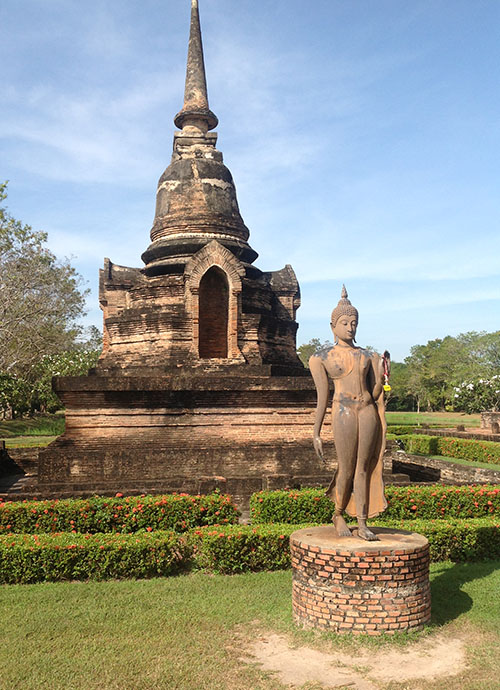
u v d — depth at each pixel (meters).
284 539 9.24
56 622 7.07
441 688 5.49
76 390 14.89
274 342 19.12
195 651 6.29
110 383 14.98
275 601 7.79
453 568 9.37
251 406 15.70
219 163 20.09
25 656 6.15
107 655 6.17
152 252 19.22
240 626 6.99
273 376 16.39
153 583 8.55
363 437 7.21
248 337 17.72
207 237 19.09
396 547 6.66
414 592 6.68
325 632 6.60
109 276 19.75
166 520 10.79
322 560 6.73
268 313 19.25
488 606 7.49
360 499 7.23
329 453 15.44
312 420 15.94
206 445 15.34
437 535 9.80
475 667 5.89
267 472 15.11
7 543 8.88
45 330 42.78
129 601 7.80
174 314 17.41
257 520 11.20
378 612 6.54
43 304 38.91
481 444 24.31
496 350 69.25
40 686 5.53
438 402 95.75
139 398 15.24
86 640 6.57
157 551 8.92
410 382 93.62
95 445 15.00
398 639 6.44
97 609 7.50
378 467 7.39
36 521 10.41
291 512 11.18
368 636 6.48
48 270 39.59
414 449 30.27
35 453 20.70
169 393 15.30
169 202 19.72
